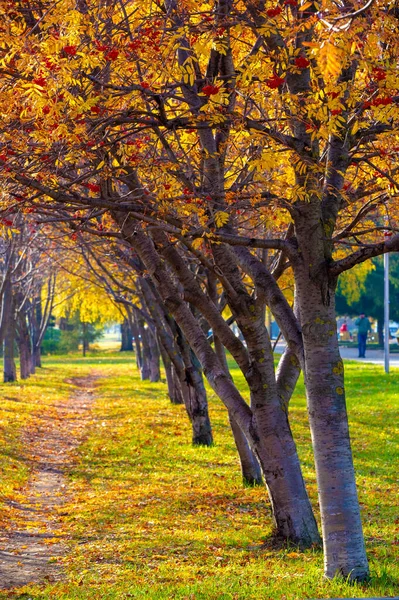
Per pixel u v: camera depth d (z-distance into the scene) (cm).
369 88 848
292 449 1102
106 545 1112
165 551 1070
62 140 891
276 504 1099
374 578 852
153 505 1385
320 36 734
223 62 962
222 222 889
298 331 965
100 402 3412
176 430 2361
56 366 6431
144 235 1152
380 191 1050
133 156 939
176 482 1612
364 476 1639
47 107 794
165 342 2144
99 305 4297
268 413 1099
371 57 770
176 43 871
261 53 855
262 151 890
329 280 873
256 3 869
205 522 1255
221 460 1870
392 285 6862
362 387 3384
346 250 1773
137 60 871
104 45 856
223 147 993
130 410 2945
